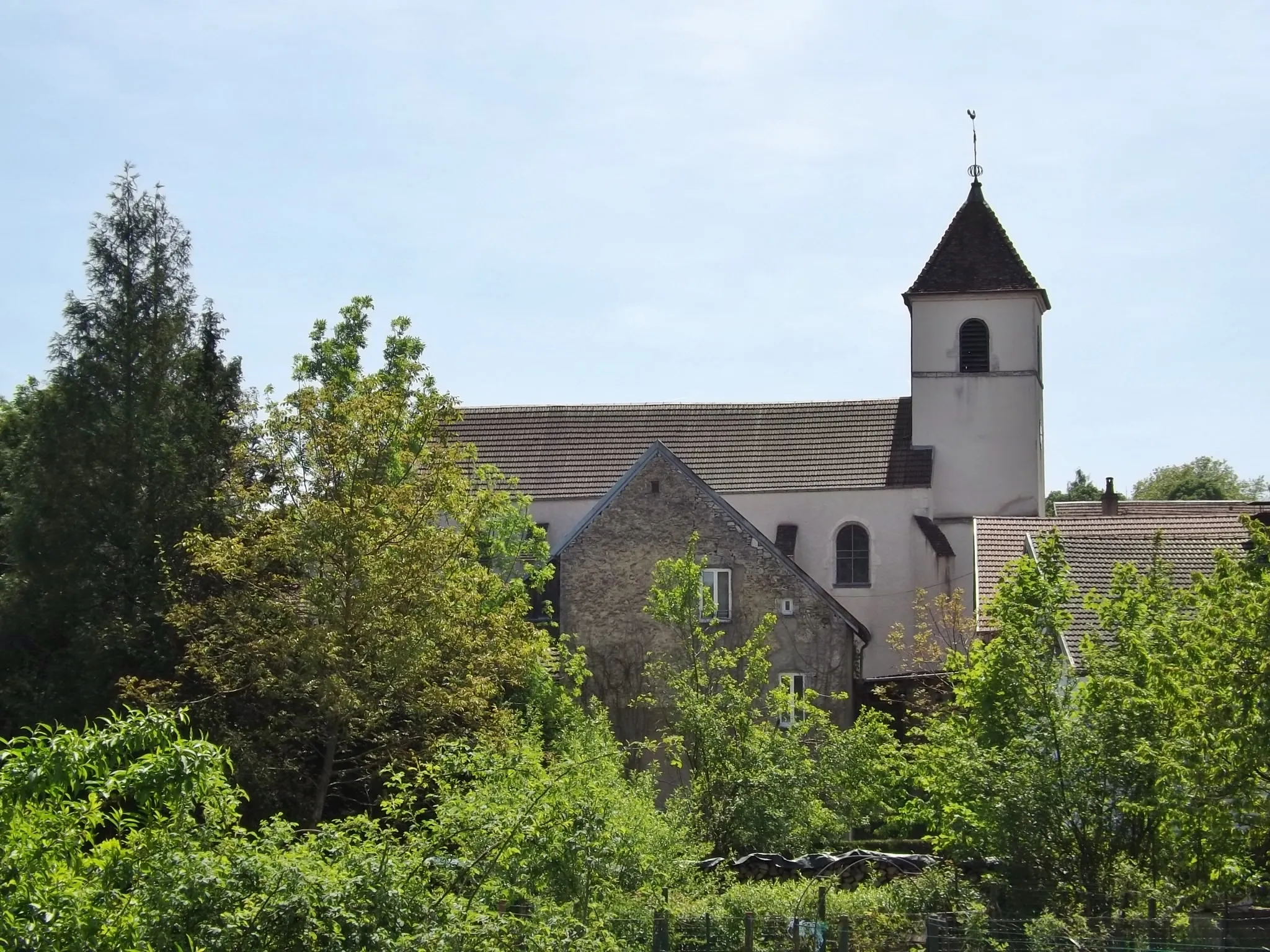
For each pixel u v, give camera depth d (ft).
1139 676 77.05
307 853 45.03
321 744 105.19
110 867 40.04
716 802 102.17
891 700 146.82
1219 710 65.62
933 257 181.98
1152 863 74.08
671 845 76.84
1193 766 66.74
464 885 51.80
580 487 176.86
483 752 62.95
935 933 65.46
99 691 106.93
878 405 183.11
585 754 87.81
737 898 71.87
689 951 66.49
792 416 183.32
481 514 106.32
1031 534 138.21
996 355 179.01
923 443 178.60
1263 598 65.62
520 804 55.21
